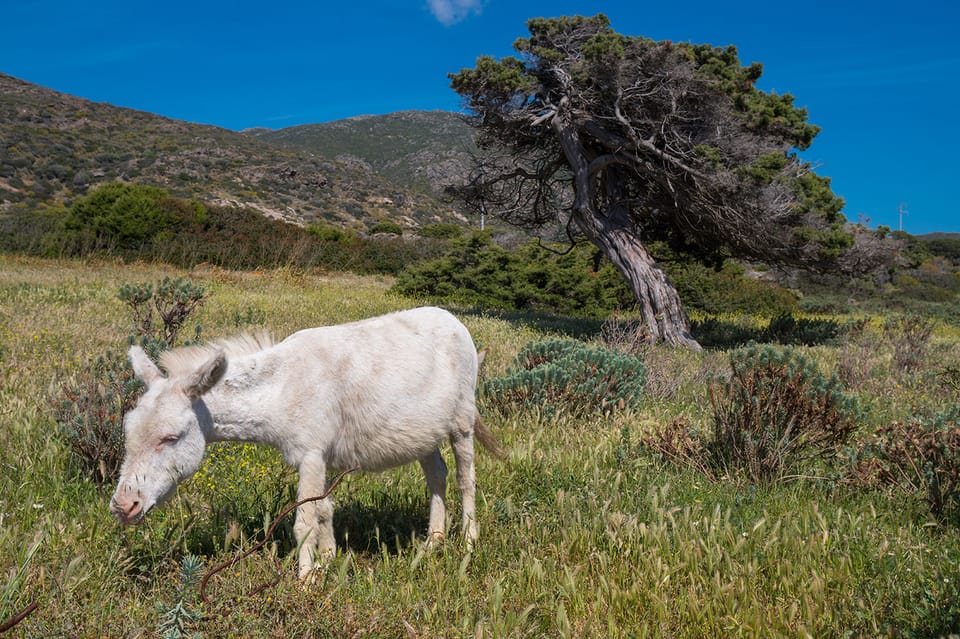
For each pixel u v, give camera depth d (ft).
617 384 26.81
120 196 106.22
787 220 52.70
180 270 87.86
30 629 9.64
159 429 11.73
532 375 25.71
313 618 10.55
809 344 55.72
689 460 19.70
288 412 12.87
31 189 188.14
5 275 63.21
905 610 11.63
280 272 83.66
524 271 80.48
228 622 10.03
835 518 16.12
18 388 23.59
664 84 54.90
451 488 17.94
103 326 37.99
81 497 15.83
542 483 18.07
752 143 53.88
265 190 240.53
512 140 66.18
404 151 522.47
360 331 14.29
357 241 137.08
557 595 12.54
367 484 17.74
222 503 15.51
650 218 68.54
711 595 12.34
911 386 33.78
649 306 56.80
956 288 164.35
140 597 11.63
